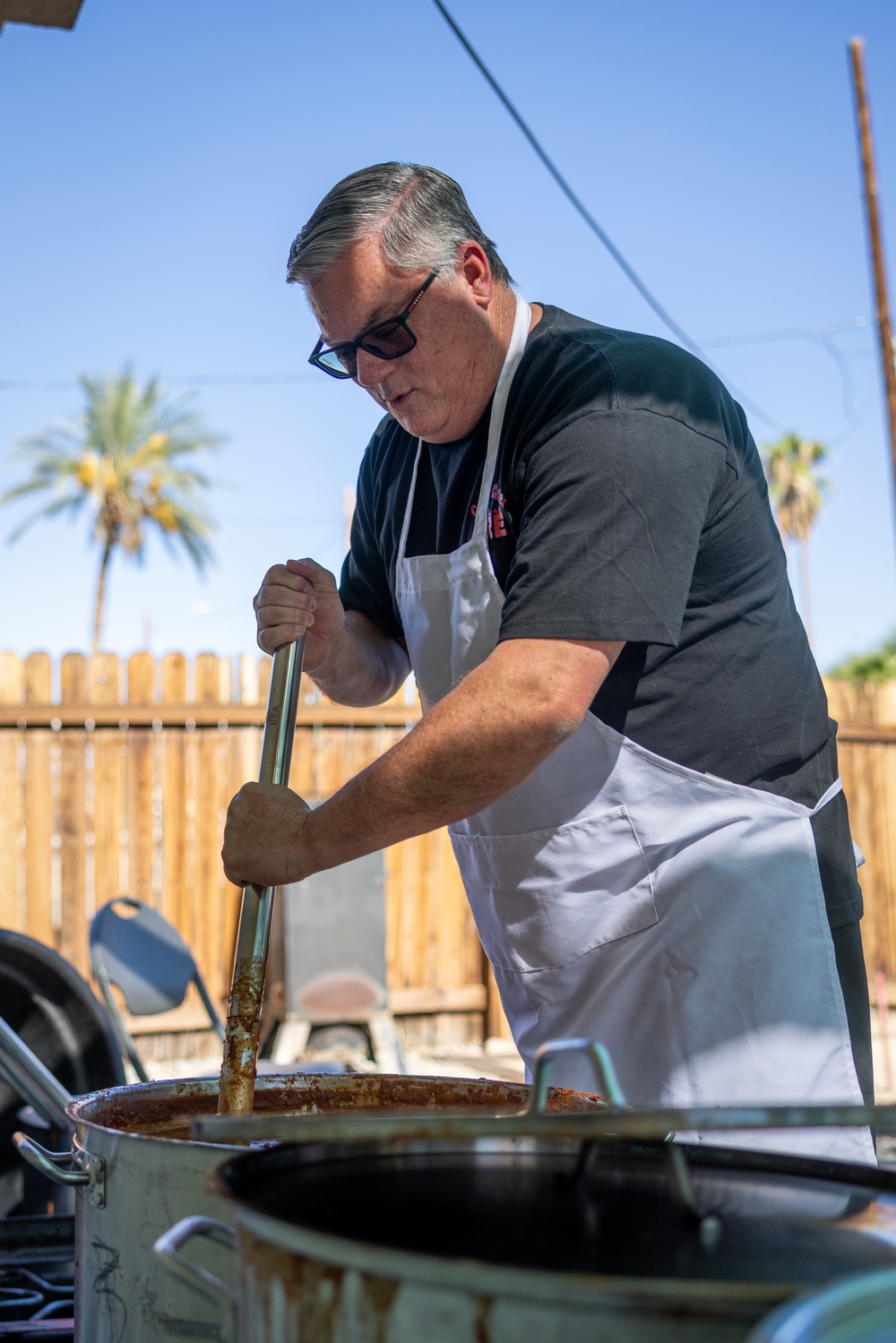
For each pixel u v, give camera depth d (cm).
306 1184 75
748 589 154
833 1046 150
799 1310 45
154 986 351
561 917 159
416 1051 607
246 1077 120
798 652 161
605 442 134
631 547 131
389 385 157
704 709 152
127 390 3669
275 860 128
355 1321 58
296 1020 543
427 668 176
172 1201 89
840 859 160
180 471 3709
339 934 550
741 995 150
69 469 3622
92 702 570
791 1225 69
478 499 163
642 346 147
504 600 160
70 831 566
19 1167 207
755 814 153
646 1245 65
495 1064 572
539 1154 85
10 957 204
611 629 129
